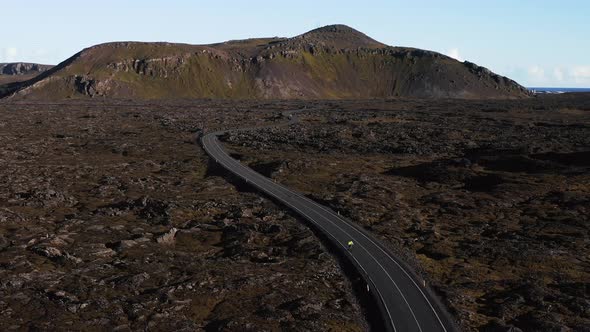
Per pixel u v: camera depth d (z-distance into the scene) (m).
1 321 56.34
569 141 198.50
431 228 101.19
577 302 66.69
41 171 141.00
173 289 67.06
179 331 56.44
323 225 99.50
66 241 84.25
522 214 111.38
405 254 85.19
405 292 68.88
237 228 96.44
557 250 87.56
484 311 65.50
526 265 81.81
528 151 175.38
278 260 81.50
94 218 99.06
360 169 159.38
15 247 78.69
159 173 149.62
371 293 68.19
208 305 64.06
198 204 113.12
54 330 54.88
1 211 98.06
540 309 65.62
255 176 145.75
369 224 102.56
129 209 107.50
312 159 171.62
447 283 74.38
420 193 131.50
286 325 58.81
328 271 77.38
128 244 84.00
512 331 58.75
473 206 117.31
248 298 66.06
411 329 58.47
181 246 87.38
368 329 60.00
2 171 137.50
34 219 96.12
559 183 134.12
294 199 120.38
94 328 56.03
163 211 105.38
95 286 66.88
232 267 77.19
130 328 56.69
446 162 163.50
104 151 181.50
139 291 66.75
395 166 165.25
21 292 63.59
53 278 68.56
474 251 87.94
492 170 154.88
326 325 59.59
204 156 175.25
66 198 113.81
